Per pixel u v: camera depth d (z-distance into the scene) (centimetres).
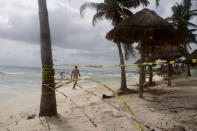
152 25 400
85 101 511
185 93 518
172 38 414
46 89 327
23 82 1434
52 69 342
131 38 423
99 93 700
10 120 349
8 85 1170
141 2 732
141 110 342
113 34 527
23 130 257
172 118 273
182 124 241
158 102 410
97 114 332
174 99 432
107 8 754
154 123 256
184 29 1641
